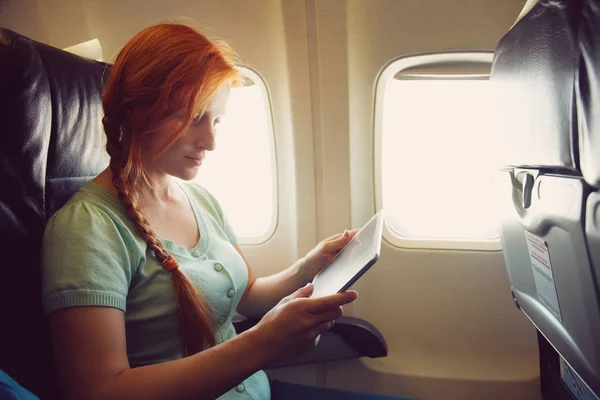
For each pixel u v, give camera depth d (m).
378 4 1.27
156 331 0.86
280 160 1.50
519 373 1.54
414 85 1.40
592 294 0.71
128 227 0.85
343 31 1.31
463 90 1.40
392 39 1.30
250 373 0.74
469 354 1.60
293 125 1.43
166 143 0.84
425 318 1.60
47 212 0.84
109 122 0.87
